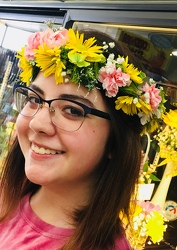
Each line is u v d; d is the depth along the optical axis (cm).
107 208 93
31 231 99
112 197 93
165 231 143
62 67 87
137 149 96
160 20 140
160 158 150
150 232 140
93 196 95
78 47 89
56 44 89
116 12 157
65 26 180
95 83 88
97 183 97
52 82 89
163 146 150
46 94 90
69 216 98
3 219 109
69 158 88
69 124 87
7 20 238
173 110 145
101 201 93
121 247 95
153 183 150
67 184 94
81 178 94
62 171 89
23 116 95
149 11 144
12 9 229
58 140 88
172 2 137
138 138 97
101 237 92
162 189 148
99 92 90
